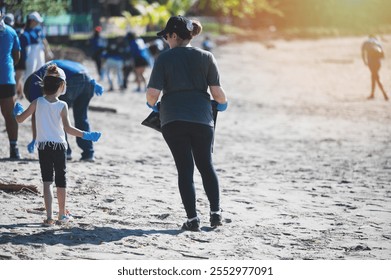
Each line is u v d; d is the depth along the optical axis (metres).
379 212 16.94
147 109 40.19
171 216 15.58
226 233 14.27
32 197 16.48
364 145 30.28
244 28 170.00
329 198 18.56
